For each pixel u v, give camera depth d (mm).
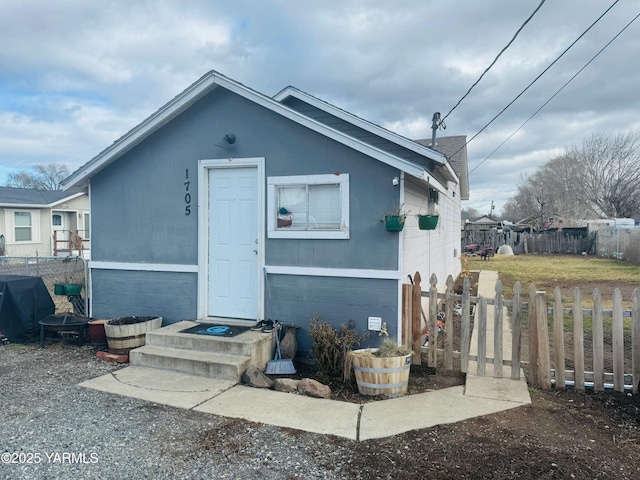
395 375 4664
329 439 3652
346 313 5906
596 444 3529
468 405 4348
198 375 5324
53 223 22531
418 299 5602
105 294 7293
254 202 6523
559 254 28219
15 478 3059
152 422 4000
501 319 5133
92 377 5344
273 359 5852
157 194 6930
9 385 5035
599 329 4730
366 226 5789
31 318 7129
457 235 16141
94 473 3127
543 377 4867
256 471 3156
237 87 6156
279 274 6246
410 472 3119
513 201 58281
